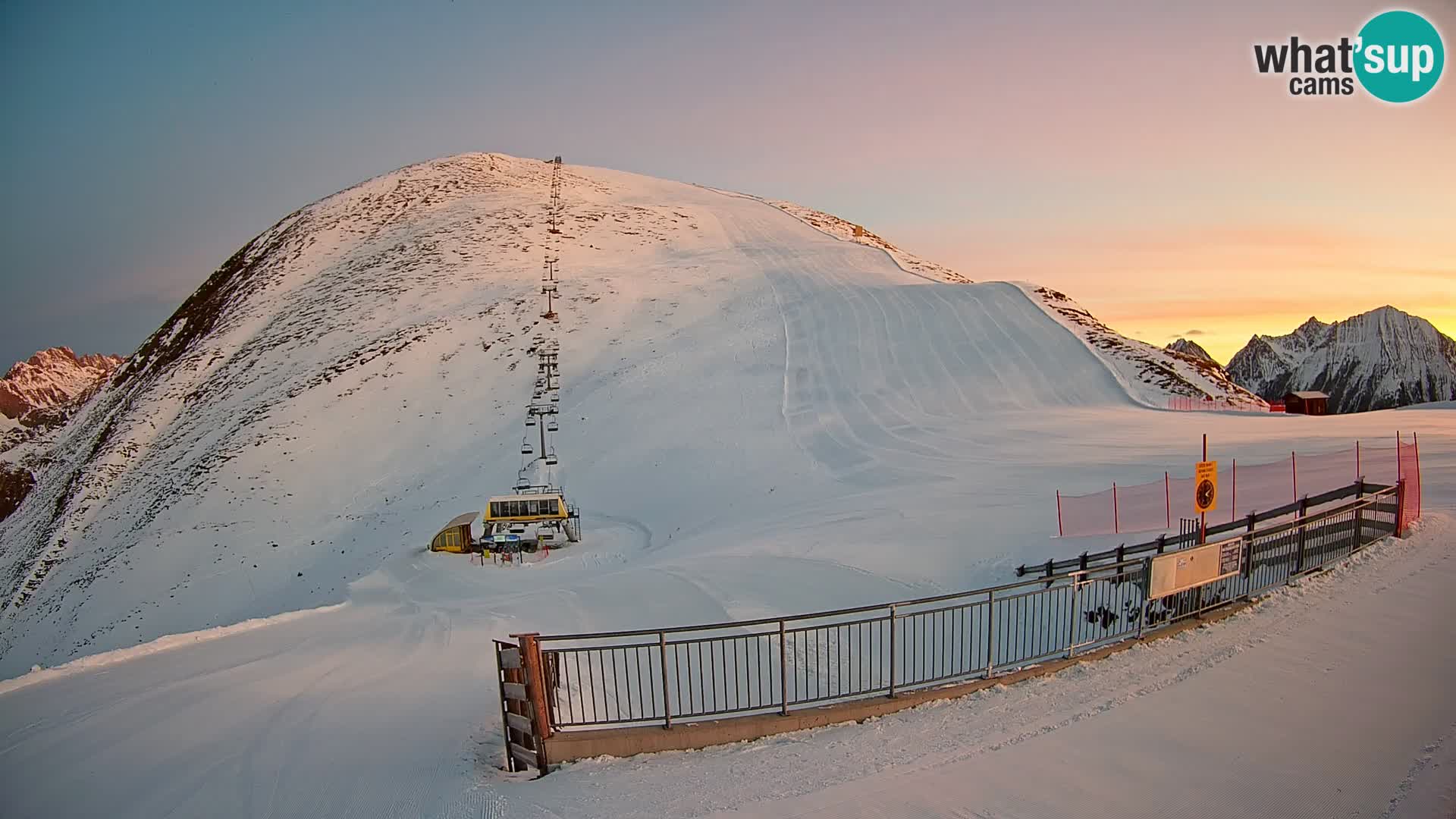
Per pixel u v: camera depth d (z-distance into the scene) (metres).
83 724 11.84
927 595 17.89
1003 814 6.38
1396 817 6.12
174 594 38.66
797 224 108.56
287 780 8.91
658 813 6.86
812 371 51.94
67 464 64.94
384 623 20.00
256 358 67.00
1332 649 9.98
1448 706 8.16
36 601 43.09
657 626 17.02
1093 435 37.00
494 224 90.06
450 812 7.47
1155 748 7.49
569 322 63.75
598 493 40.19
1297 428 35.53
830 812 6.57
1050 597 15.10
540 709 8.62
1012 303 59.47
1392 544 15.10
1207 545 11.72
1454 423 34.59
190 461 52.53
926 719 8.88
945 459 35.25
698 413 47.50
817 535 24.34
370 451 49.38
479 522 37.47
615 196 114.50
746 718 9.06
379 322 67.25
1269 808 6.34
